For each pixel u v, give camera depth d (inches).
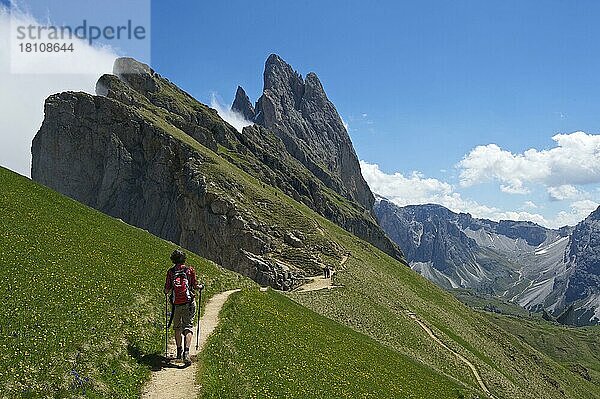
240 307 1519.4
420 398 1574.8
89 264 1370.6
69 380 775.1
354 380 1400.1
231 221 5994.1
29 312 941.8
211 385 879.7
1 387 699.4
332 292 3540.8
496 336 5816.9
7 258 1176.8
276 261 5044.3
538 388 4212.6
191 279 1010.7
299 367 1255.5
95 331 959.6
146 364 923.4
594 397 5949.8
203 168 7293.3
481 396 2068.2
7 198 1695.4
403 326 3324.3
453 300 7455.7
